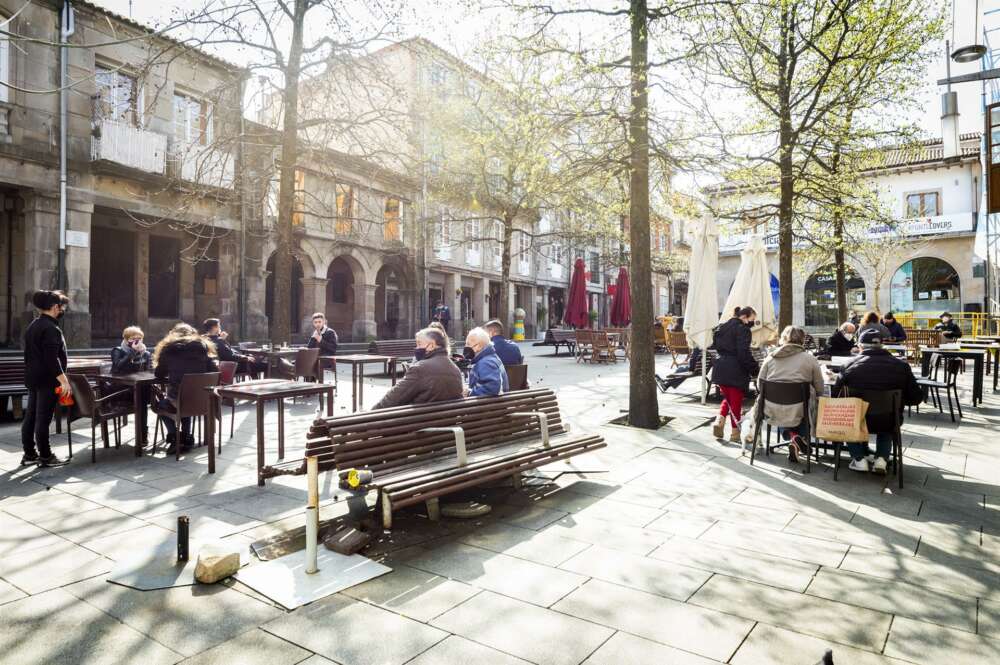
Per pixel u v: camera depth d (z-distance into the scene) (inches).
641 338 315.6
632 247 318.7
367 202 993.5
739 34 392.8
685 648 103.3
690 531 163.3
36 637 106.0
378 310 1142.3
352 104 595.2
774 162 433.4
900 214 1186.0
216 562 129.2
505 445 200.8
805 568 138.6
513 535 159.8
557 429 227.5
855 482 213.8
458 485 161.2
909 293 1208.2
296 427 322.3
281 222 478.6
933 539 157.6
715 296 400.2
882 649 103.1
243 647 103.4
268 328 843.4
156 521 169.2
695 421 333.7
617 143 335.3
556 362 786.2
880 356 218.5
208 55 736.3
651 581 131.0
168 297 836.0
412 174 640.4
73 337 626.8
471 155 733.3
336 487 204.8
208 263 871.1
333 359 415.5
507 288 781.3
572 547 151.3
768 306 459.2
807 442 229.1
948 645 104.5
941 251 1147.3
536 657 100.3
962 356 369.4
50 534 158.2
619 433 300.7
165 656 100.3
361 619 113.3
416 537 157.9
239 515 175.3
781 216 445.4
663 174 364.5
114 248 777.6
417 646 103.8
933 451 262.5
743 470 230.1
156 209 706.2
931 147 1182.3
